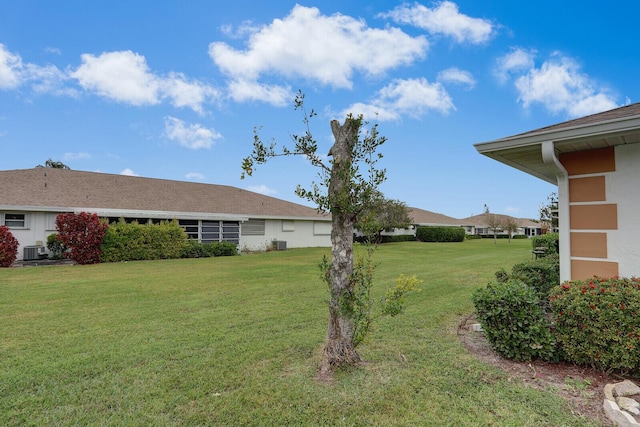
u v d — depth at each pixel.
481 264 13.97
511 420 2.71
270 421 2.73
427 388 3.23
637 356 3.14
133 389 3.26
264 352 4.16
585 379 3.35
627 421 2.54
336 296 3.60
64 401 3.05
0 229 12.66
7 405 2.98
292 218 23.34
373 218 3.66
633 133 3.54
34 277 10.09
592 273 4.25
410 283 3.64
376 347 4.29
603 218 4.20
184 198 20.55
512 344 3.80
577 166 4.43
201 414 2.83
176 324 5.35
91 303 6.77
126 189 19.39
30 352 4.19
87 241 13.66
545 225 22.20
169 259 15.76
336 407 2.92
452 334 4.79
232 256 17.47
